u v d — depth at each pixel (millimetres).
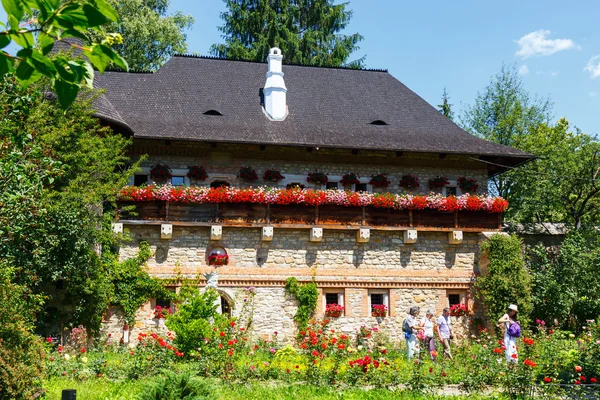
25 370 10578
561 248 26688
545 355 14789
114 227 20625
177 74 25922
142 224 21250
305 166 23516
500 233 23141
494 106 38062
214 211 21734
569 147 33531
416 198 22719
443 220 23109
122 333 20594
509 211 34750
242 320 21406
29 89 13406
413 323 16750
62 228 16891
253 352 18094
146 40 36906
